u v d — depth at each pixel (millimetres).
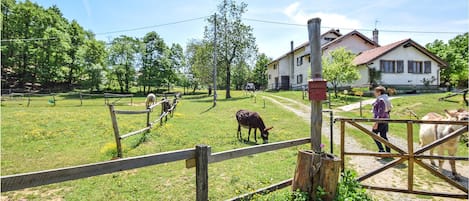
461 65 33031
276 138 8828
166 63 41750
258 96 27109
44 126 10461
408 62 24766
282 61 37844
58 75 40219
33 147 7363
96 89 41031
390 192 4199
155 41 41656
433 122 3580
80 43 46000
